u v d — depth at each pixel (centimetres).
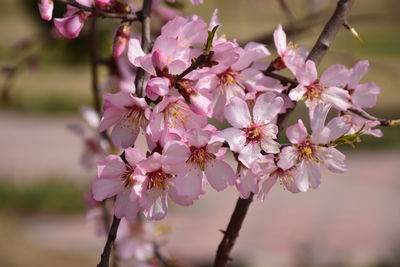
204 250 350
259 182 90
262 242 367
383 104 704
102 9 92
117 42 92
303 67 91
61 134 676
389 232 380
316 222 403
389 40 1067
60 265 317
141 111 89
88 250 350
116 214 89
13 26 1253
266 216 418
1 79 636
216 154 89
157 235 135
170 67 88
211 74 89
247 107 89
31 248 333
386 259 338
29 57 139
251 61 90
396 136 605
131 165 89
